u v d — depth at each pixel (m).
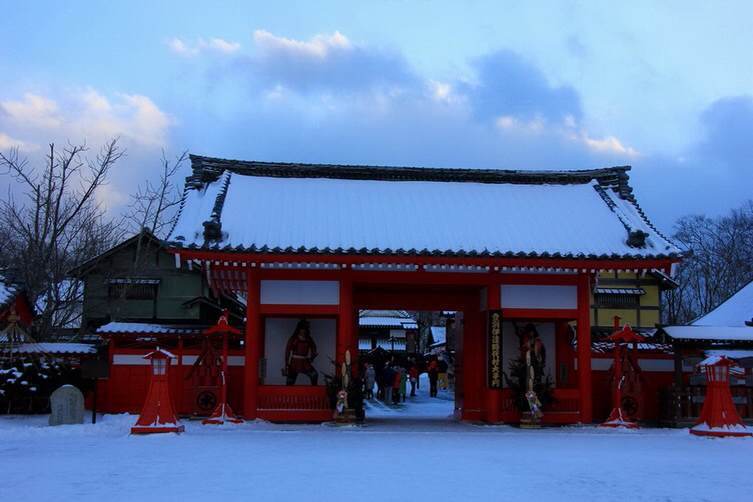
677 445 17.23
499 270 23.22
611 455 14.85
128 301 43.50
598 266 22.58
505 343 26.00
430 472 11.95
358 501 9.32
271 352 24.78
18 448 15.05
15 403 23.08
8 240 37.62
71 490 10.00
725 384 19.89
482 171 27.55
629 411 23.05
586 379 23.11
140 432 17.91
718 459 14.29
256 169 26.64
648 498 9.84
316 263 22.28
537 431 21.05
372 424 23.09
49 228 37.88
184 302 43.84
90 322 42.06
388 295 25.61
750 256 64.44
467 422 24.42
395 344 71.00
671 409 22.88
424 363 54.97
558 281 23.48
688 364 24.11
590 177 27.78
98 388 24.39
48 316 32.31
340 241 22.50
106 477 11.12
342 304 22.66
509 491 10.20
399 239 22.91
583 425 22.69
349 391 21.91
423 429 21.19
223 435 18.41
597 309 45.97
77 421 20.14
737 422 19.61
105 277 40.47
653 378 24.69
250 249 21.58
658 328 23.69
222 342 24.34
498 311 23.12
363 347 70.12
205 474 11.48
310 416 22.58
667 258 22.58
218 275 25.83
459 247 22.61
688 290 71.00
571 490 10.38
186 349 24.36
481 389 24.84
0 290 26.14
